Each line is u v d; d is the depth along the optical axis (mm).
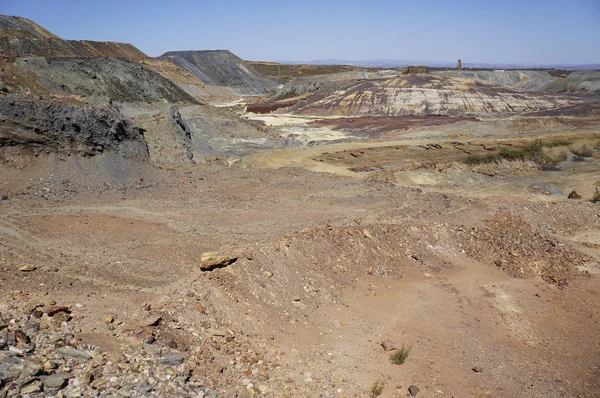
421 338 12297
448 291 15188
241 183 26672
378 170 35094
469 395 9992
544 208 21891
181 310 11109
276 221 20156
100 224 18156
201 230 18453
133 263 14656
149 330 10016
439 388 10102
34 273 12867
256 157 39531
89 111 25328
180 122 37188
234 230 18672
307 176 29797
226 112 51719
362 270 15523
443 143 46438
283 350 10844
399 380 10266
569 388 10617
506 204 22172
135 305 11547
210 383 8891
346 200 24125
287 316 12430
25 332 8742
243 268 13250
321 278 14391
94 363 8289
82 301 11336
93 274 13469
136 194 22969
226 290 12406
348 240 16250
